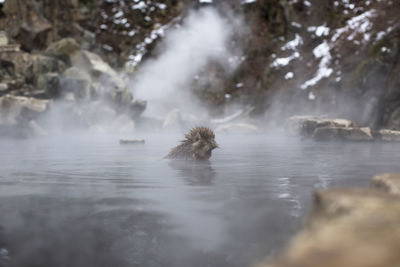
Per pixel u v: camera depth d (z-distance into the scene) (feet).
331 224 2.64
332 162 12.96
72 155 16.61
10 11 60.64
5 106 37.19
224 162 13.25
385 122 34.53
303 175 9.62
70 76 56.34
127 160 14.16
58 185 8.25
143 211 5.57
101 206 5.95
